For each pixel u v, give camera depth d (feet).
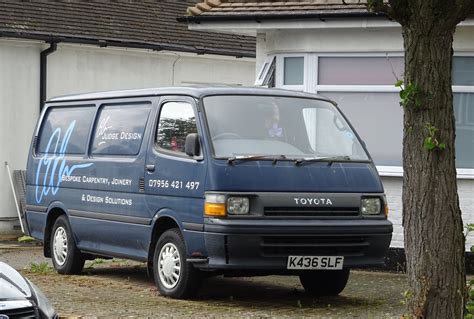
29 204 62.69
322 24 64.23
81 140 57.72
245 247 45.19
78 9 102.99
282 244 45.85
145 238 50.70
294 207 46.26
